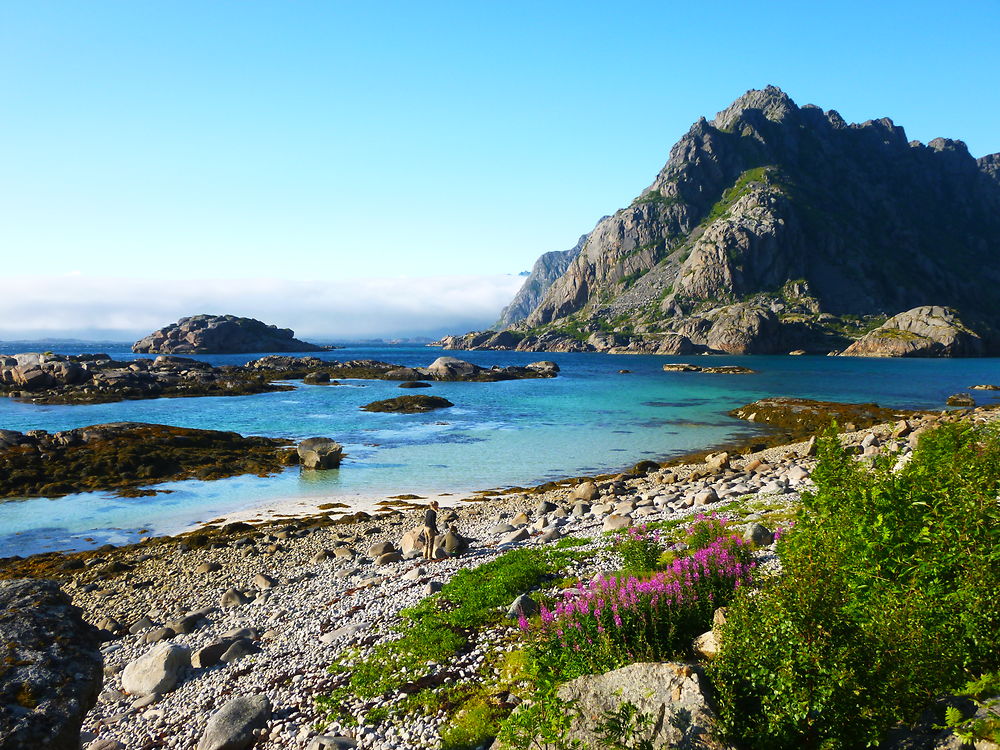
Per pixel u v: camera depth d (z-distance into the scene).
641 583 10.94
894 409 66.06
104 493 36.56
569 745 7.14
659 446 48.69
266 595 19.67
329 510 32.25
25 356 106.00
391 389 102.75
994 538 6.98
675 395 89.12
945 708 6.11
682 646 9.63
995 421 10.73
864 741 6.05
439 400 75.50
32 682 7.79
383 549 23.38
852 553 8.01
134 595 21.02
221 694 12.70
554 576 16.31
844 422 54.78
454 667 11.82
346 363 163.00
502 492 34.91
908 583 7.34
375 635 14.26
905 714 6.12
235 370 134.12
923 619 6.62
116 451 42.53
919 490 8.16
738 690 6.95
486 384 111.94
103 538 28.55
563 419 64.69
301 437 54.09
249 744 10.45
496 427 59.25
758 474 32.84
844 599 6.96
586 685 7.82
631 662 9.07
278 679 12.87
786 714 6.36
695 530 16.08
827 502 9.22
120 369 122.00
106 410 74.25
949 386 99.62
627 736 6.78
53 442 44.53
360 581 19.62
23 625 8.68
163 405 79.62
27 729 7.15
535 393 93.81
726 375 133.62
